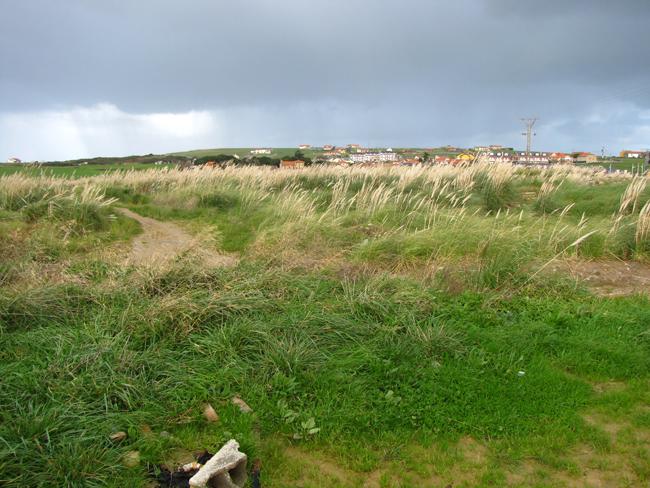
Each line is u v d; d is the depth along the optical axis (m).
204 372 4.11
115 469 3.02
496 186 12.90
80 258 7.36
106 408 3.51
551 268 7.08
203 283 5.79
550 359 4.62
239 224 10.56
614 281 6.94
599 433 3.58
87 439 3.16
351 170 18.47
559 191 13.76
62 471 2.92
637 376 4.38
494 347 4.70
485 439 3.58
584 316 5.45
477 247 7.41
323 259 7.22
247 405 3.80
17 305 4.93
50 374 3.79
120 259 7.32
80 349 4.16
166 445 3.32
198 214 12.53
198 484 2.76
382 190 11.65
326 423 3.63
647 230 7.82
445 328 4.96
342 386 4.02
